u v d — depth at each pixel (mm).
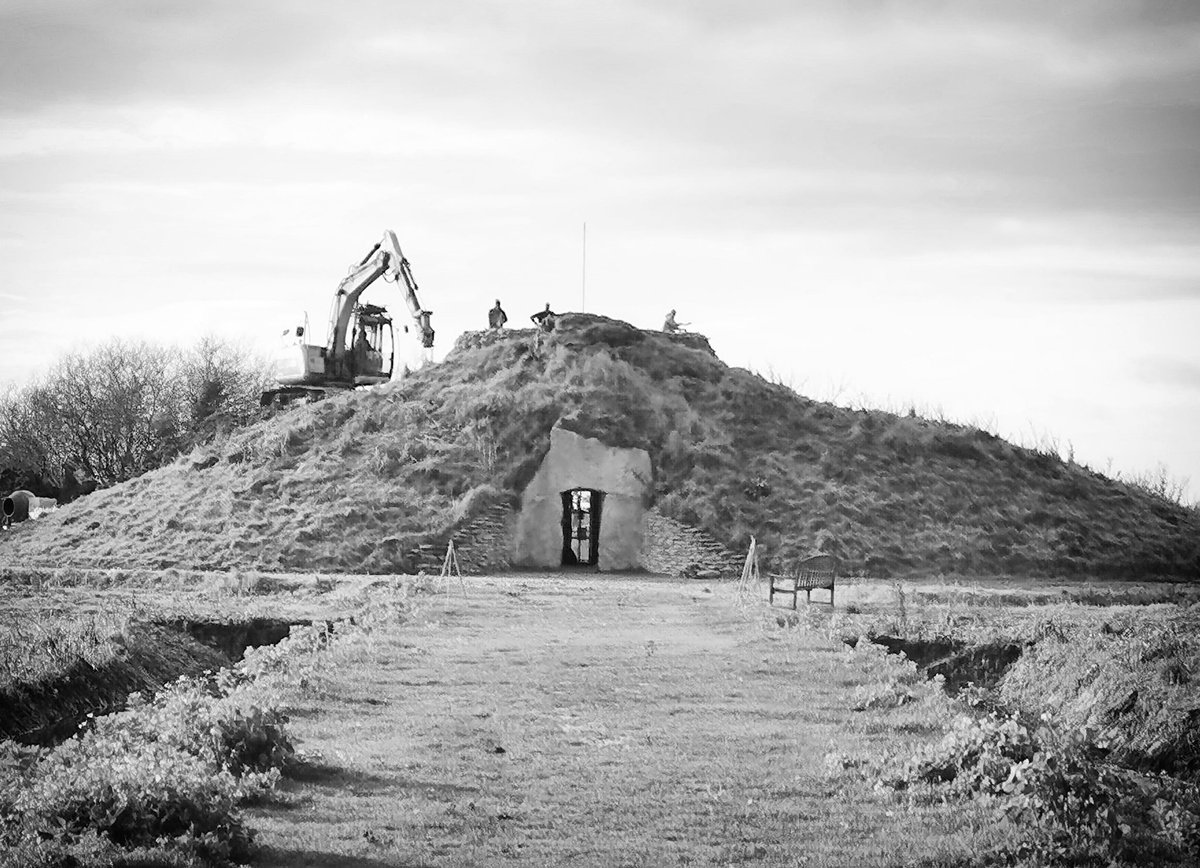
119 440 81625
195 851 11469
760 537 49188
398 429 53844
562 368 55844
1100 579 49938
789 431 55594
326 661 22859
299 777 14758
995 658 27109
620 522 50188
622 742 16844
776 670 22656
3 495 67188
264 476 51594
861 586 41219
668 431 53094
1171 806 13977
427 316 65812
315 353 65875
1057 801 13289
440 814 13359
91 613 30656
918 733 17641
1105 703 22969
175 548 47156
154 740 14969
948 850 12484
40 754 16219
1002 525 52188
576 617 31516
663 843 12625
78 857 11141
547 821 13250
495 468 51188
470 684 21031
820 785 14797
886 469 54250
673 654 24594
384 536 47812
